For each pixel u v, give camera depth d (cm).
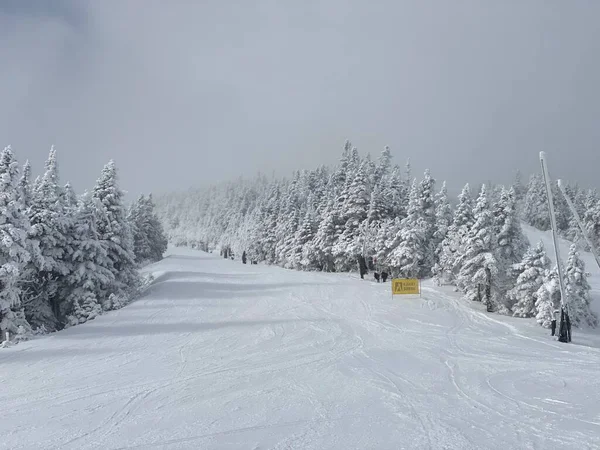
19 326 2109
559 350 1554
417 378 1163
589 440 710
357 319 2247
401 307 2634
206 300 2952
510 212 3058
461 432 758
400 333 1897
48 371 1351
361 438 740
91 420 899
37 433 834
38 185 2923
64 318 2908
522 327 2223
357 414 873
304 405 946
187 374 1271
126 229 3178
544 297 2302
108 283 2877
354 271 5341
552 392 998
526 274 2597
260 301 2919
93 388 1150
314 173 8825
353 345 1644
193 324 2170
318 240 5700
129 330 2031
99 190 3092
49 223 2758
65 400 1051
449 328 2048
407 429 779
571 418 818
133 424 865
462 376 1175
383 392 1034
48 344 1750
